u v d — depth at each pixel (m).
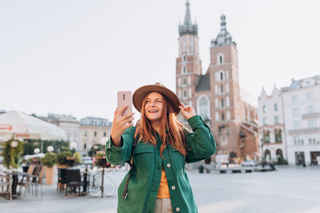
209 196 9.62
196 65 70.06
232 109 61.16
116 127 1.60
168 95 2.01
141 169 1.79
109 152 1.68
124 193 1.79
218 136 61.47
